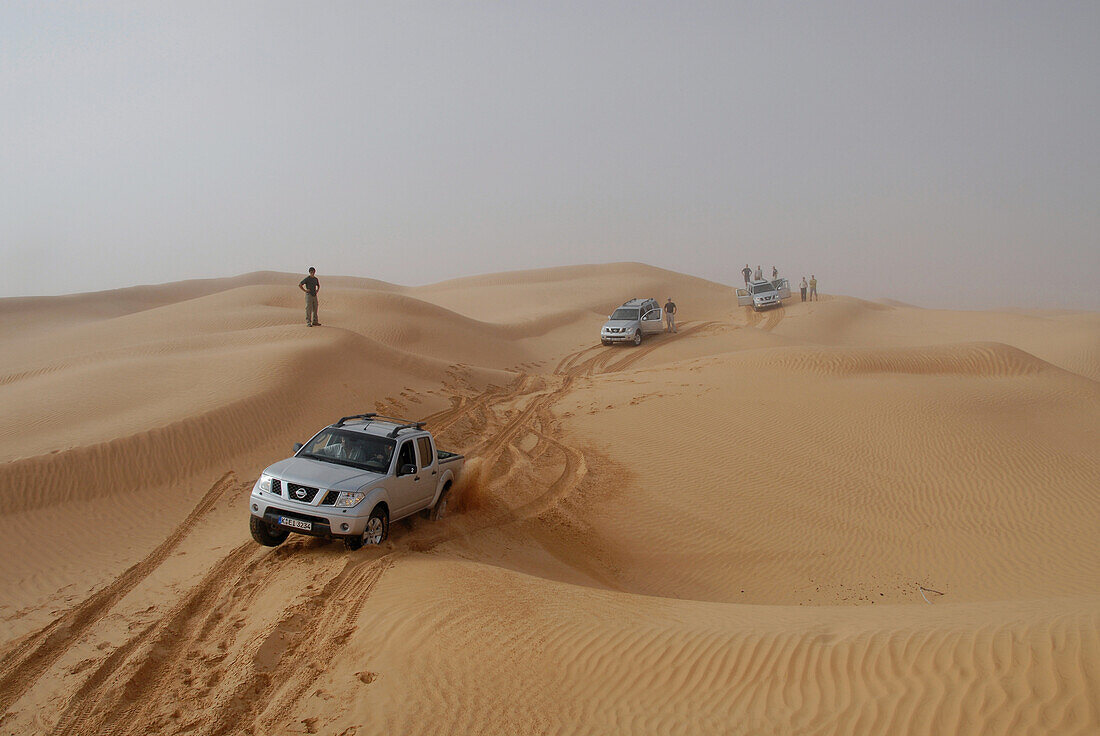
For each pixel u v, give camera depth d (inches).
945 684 228.2
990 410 879.7
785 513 636.7
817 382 979.9
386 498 407.8
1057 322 2245.3
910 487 685.9
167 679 276.4
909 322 2319.1
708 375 1075.3
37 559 452.8
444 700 241.0
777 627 296.5
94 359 1075.9
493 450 765.3
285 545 417.1
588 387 1120.2
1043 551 570.9
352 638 285.4
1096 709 202.5
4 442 625.0
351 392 868.0
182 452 637.3
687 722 229.8
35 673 291.4
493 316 2503.7
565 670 261.3
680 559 559.2
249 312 1691.7
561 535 564.4
